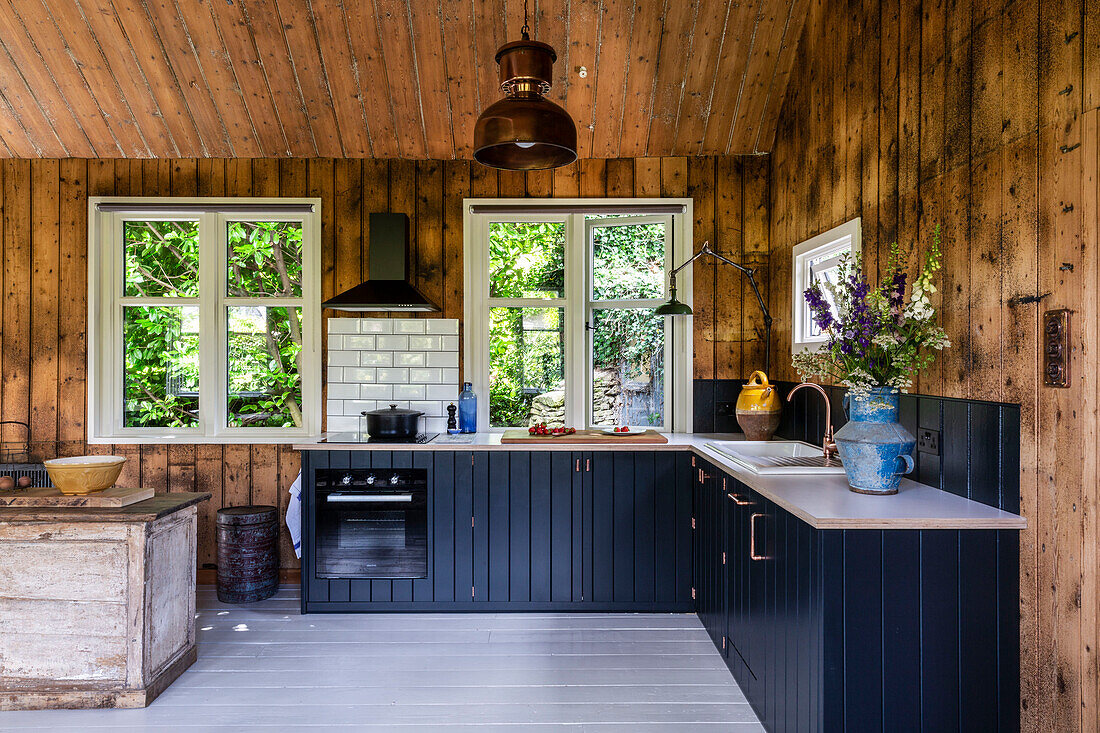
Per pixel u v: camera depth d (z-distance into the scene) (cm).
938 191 250
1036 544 196
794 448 360
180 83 397
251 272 446
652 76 398
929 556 199
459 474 379
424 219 433
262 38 378
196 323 446
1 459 427
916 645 199
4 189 431
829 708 196
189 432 441
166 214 439
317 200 431
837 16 337
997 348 214
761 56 392
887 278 237
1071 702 182
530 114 241
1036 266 196
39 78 391
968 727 200
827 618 196
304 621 369
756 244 436
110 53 382
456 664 313
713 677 298
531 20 372
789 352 398
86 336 432
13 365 430
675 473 380
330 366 431
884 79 290
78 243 432
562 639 343
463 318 434
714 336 437
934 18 252
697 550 368
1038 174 196
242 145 427
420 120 415
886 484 231
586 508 379
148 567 274
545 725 257
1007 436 208
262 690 286
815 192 364
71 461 287
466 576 380
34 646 271
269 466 432
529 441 381
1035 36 197
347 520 380
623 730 254
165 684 286
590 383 448
